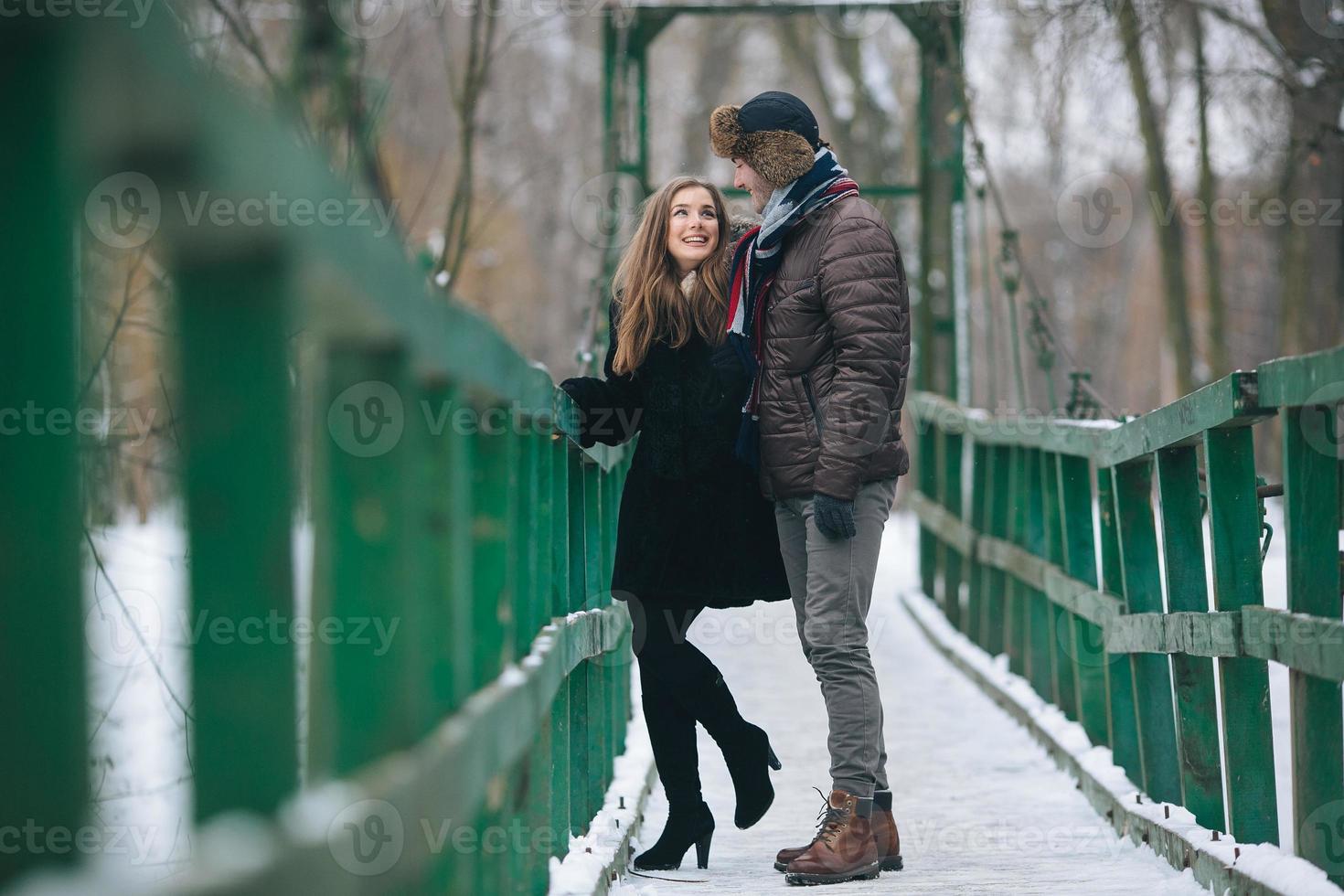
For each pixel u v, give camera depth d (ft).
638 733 32.60
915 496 62.95
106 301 22.62
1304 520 16.39
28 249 4.21
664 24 63.16
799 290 20.70
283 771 5.53
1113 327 199.52
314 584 7.48
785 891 20.07
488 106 105.40
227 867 4.91
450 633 9.68
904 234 121.49
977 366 187.01
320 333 7.26
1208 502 20.71
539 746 15.72
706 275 21.44
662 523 21.33
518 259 147.64
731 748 21.83
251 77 27.17
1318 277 101.81
